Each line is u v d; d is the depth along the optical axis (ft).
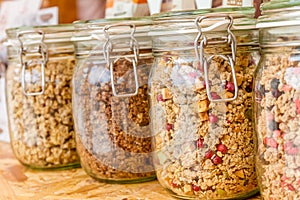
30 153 2.88
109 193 2.34
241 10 2.00
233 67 1.98
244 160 2.06
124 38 2.35
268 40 1.81
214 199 2.06
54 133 2.85
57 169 2.88
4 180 2.70
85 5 3.50
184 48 2.02
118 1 2.74
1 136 3.93
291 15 1.69
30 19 3.63
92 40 2.43
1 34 3.79
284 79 1.75
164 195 2.26
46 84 2.81
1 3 3.91
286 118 1.75
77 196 2.32
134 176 2.47
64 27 2.79
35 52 2.76
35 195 2.37
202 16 1.93
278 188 1.80
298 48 1.73
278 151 1.78
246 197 2.12
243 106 2.04
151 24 2.33
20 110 2.89
